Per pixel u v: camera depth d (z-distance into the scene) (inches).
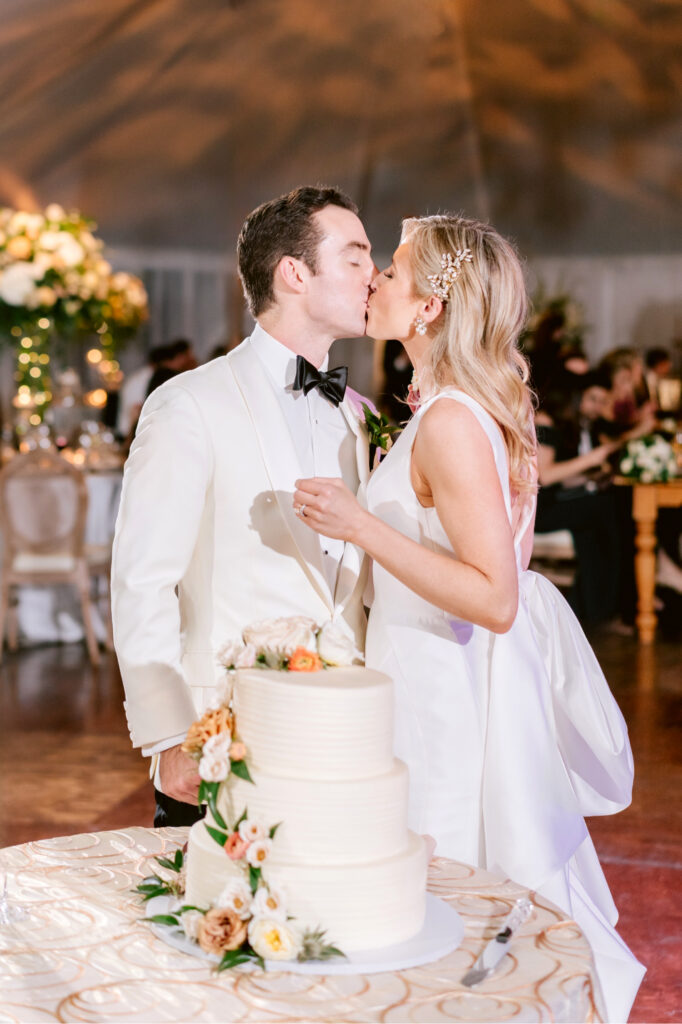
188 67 432.5
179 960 49.6
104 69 423.8
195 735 50.9
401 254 80.0
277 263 78.0
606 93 431.2
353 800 48.9
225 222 464.4
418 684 75.5
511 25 420.2
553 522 281.3
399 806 50.6
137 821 152.6
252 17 416.2
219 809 50.8
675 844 146.9
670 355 418.6
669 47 412.8
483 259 76.6
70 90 428.5
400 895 49.9
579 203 447.8
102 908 55.2
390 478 75.4
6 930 52.6
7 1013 45.1
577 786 84.3
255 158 458.3
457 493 69.5
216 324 470.3
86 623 248.8
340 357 470.3
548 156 446.9
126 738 193.0
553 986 47.2
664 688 221.6
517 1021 44.4
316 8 414.9
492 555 68.4
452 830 75.2
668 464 266.5
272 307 79.4
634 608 284.4
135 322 289.9
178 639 72.7
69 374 293.9
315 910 48.6
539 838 74.9
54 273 264.2
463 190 458.9
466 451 69.9
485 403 74.4
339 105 448.8
